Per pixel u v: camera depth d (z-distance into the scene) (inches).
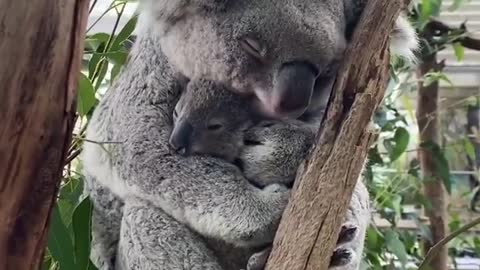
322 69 74.1
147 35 85.5
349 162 62.5
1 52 46.8
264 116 78.4
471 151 173.2
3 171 49.1
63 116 49.6
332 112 62.9
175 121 79.8
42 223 51.7
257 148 78.2
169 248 78.6
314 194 63.1
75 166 114.7
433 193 155.5
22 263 51.8
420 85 156.0
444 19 177.6
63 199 88.8
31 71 47.5
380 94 62.2
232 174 77.4
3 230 50.8
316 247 63.5
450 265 182.5
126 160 81.4
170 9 76.0
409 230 176.7
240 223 75.0
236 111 78.2
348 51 63.7
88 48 102.8
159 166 79.4
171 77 83.4
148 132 81.5
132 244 80.7
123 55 90.6
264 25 72.0
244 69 73.5
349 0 76.4
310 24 72.0
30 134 48.8
